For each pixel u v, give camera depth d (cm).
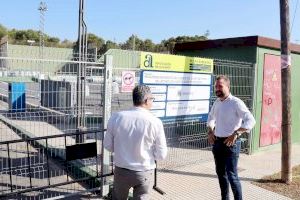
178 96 674
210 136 502
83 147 497
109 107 525
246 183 634
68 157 485
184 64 677
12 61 623
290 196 579
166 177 636
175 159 739
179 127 798
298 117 996
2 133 893
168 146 807
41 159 692
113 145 360
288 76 627
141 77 603
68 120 788
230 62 838
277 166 748
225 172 488
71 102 768
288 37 620
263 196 574
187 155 771
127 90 580
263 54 844
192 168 693
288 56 622
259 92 848
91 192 546
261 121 866
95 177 523
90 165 630
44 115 868
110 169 545
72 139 799
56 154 699
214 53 897
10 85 991
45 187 493
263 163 770
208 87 739
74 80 763
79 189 556
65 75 734
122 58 1127
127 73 579
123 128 345
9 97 980
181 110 684
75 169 621
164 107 649
